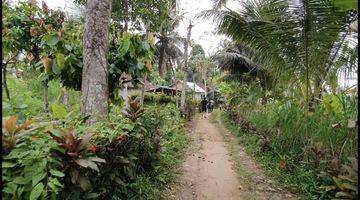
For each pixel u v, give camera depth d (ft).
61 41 15.19
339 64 20.06
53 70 14.62
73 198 7.83
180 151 23.26
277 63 22.24
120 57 16.17
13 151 6.47
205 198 14.35
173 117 34.19
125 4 27.45
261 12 21.25
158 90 91.61
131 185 12.38
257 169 19.52
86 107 13.64
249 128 31.91
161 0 27.89
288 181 16.22
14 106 9.28
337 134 15.42
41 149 7.03
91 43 13.96
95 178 9.27
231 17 22.62
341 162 13.66
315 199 13.51
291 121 20.20
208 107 95.55
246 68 40.14
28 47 20.29
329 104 17.19
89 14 14.11
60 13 21.84
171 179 16.06
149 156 15.44
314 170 15.42
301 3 17.99
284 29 19.74
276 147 21.67
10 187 6.13
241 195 14.88
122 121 12.09
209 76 133.28
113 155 10.34
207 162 21.27
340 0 12.55
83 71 14.07
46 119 10.53
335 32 18.28
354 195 9.48
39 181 6.69
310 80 21.20
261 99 34.40
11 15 19.39
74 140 7.55
